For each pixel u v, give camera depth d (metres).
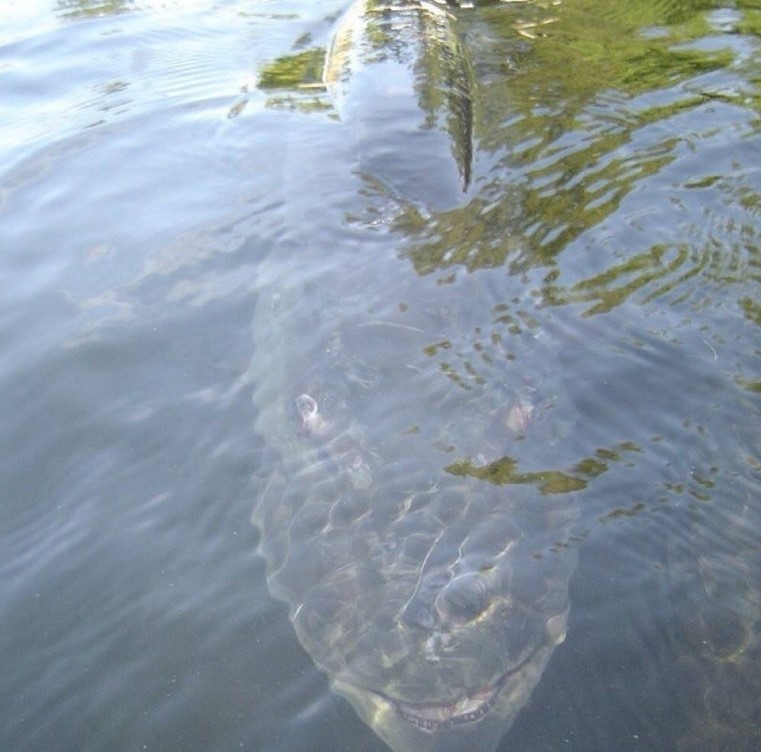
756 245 1.44
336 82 1.93
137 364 1.25
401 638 0.86
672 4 2.37
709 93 1.90
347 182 1.54
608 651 0.87
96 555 1.00
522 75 2.01
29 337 1.33
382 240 1.39
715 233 1.46
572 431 1.08
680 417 1.12
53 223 1.59
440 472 0.99
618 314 1.28
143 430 1.15
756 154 1.67
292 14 2.46
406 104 1.73
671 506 1.00
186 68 2.16
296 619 0.91
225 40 2.31
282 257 1.41
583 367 1.18
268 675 0.87
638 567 0.94
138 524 1.03
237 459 1.09
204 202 1.61
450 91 1.82
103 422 1.16
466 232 1.42
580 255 1.40
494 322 1.22
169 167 1.73
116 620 0.94
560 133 1.75
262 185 1.63
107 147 1.82
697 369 1.19
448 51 2.01
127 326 1.32
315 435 1.05
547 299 1.29
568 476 1.02
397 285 1.28
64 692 0.88
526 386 1.12
